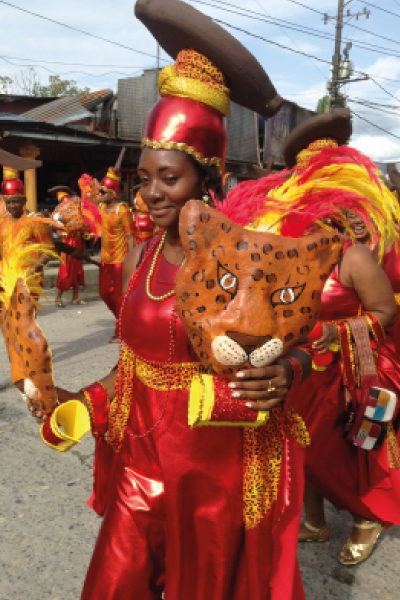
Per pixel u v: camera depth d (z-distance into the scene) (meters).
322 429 1.92
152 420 1.24
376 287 1.82
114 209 5.70
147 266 1.30
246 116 16.47
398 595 2.00
